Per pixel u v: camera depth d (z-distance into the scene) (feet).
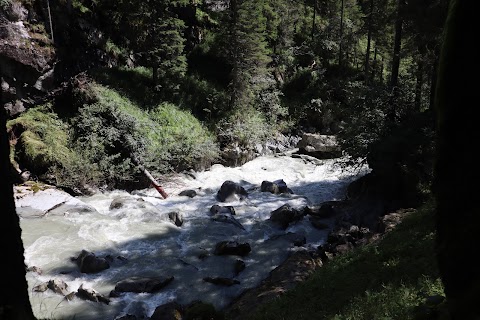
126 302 34.58
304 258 40.70
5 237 8.87
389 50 102.78
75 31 75.66
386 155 53.57
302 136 91.30
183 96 84.28
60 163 58.23
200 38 101.71
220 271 40.42
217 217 52.16
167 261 41.68
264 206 57.77
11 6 64.59
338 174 74.79
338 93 107.65
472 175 9.39
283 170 77.00
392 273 25.72
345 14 125.29
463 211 9.64
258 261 42.68
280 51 112.57
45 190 53.88
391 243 32.24
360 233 47.14
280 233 49.75
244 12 84.89
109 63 80.79
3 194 8.86
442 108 10.08
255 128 86.99
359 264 30.27
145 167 65.51
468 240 9.23
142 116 74.02
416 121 54.29
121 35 84.48
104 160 62.23
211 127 83.10
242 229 50.11
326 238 48.93
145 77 82.58
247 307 31.99
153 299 35.37
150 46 83.10
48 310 32.30
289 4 116.78
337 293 26.40
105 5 82.23
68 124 64.49
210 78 95.04
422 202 48.47
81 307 33.24
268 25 105.50
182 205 57.47
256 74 93.66
